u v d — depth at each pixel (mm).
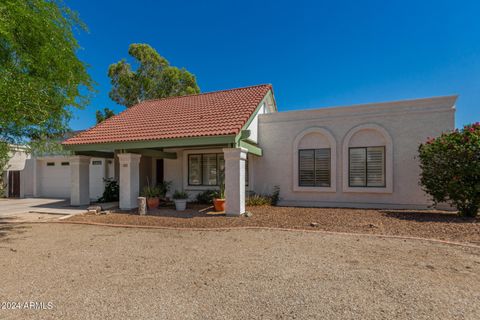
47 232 8961
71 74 8836
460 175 9547
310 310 3904
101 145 13492
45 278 5137
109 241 7703
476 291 4383
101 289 4652
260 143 15250
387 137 12805
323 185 14078
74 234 8617
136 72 27656
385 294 4320
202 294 4426
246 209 12812
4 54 7586
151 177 18547
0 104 6797
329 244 6992
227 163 11438
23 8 7246
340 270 5297
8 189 20688
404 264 5547
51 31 8086
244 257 6145
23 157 21469
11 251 6848
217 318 3738
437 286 4562
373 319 3660
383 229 8344
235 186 11320
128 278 5098
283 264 5664
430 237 7402
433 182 10297
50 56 8141
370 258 5918
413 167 12500
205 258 6133
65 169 20531
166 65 28797
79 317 3809
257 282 4832
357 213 11258
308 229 8617
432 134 12219
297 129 14562
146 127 14273
